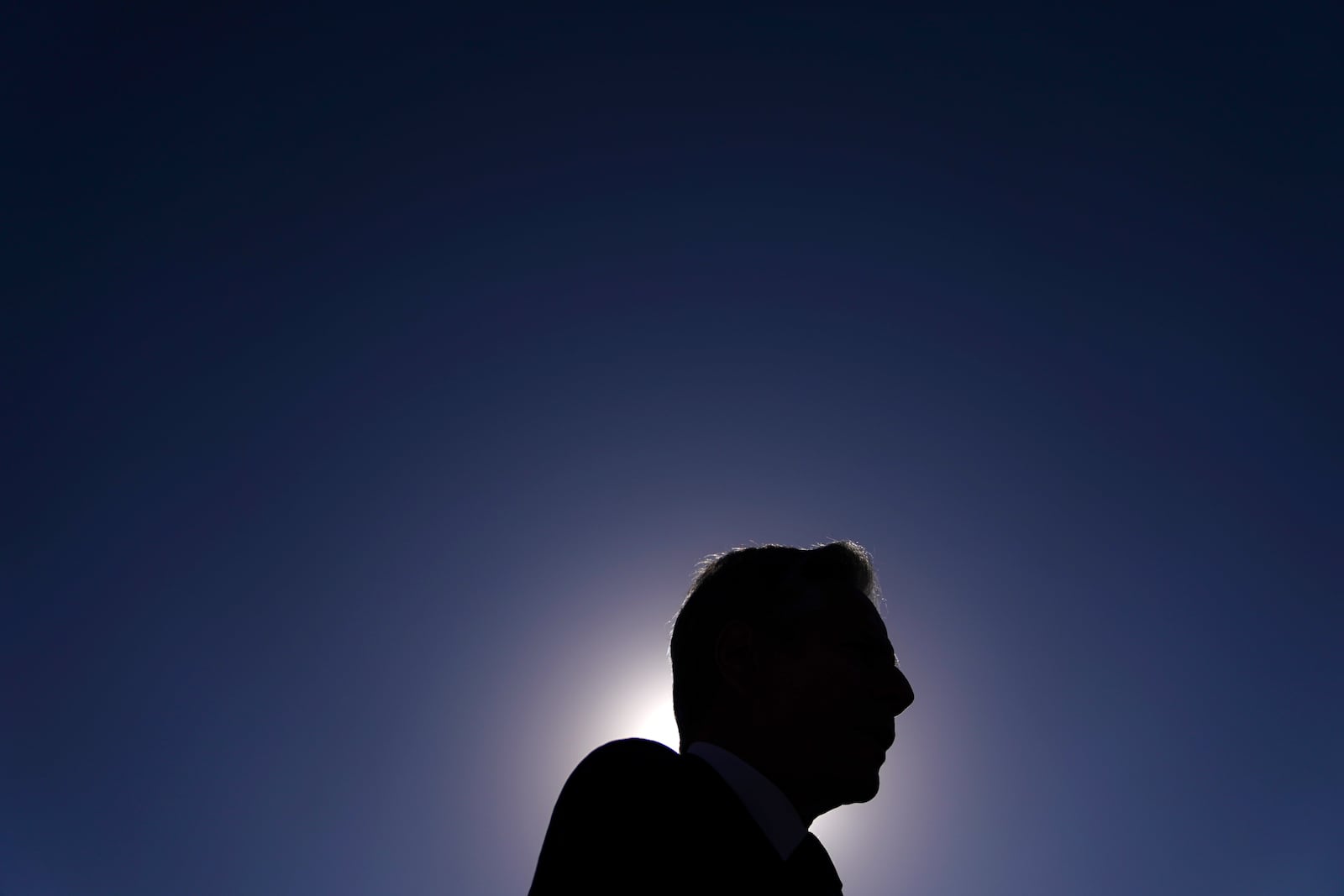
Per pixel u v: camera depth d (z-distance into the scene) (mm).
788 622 1020
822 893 808
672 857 695
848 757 933
